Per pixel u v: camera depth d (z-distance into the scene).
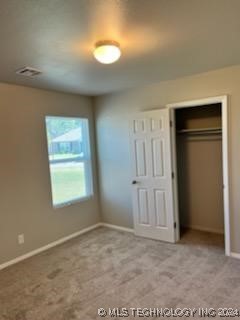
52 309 2.23
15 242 3.24
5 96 3.13
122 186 4.18
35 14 1.56
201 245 3.45
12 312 2.21
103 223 4.53
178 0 1.47
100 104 4.31
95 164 4.50
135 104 3.84
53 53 2.23
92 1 1.44
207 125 3.86
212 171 3.87
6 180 3.14
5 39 1.90
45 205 3.62
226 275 2.64
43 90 3.59
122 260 3.11
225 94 2.99
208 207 3.98
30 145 3.41
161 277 2.66
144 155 3.71
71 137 4.11
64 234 3.90
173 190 3.54
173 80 3.41
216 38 2.06
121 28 1.81
